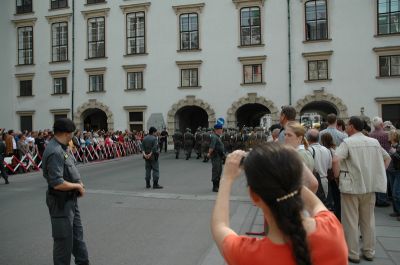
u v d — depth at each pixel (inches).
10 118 1274.6
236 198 408.8
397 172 309.0
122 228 292.5
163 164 782.5
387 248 233.5
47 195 176.2
